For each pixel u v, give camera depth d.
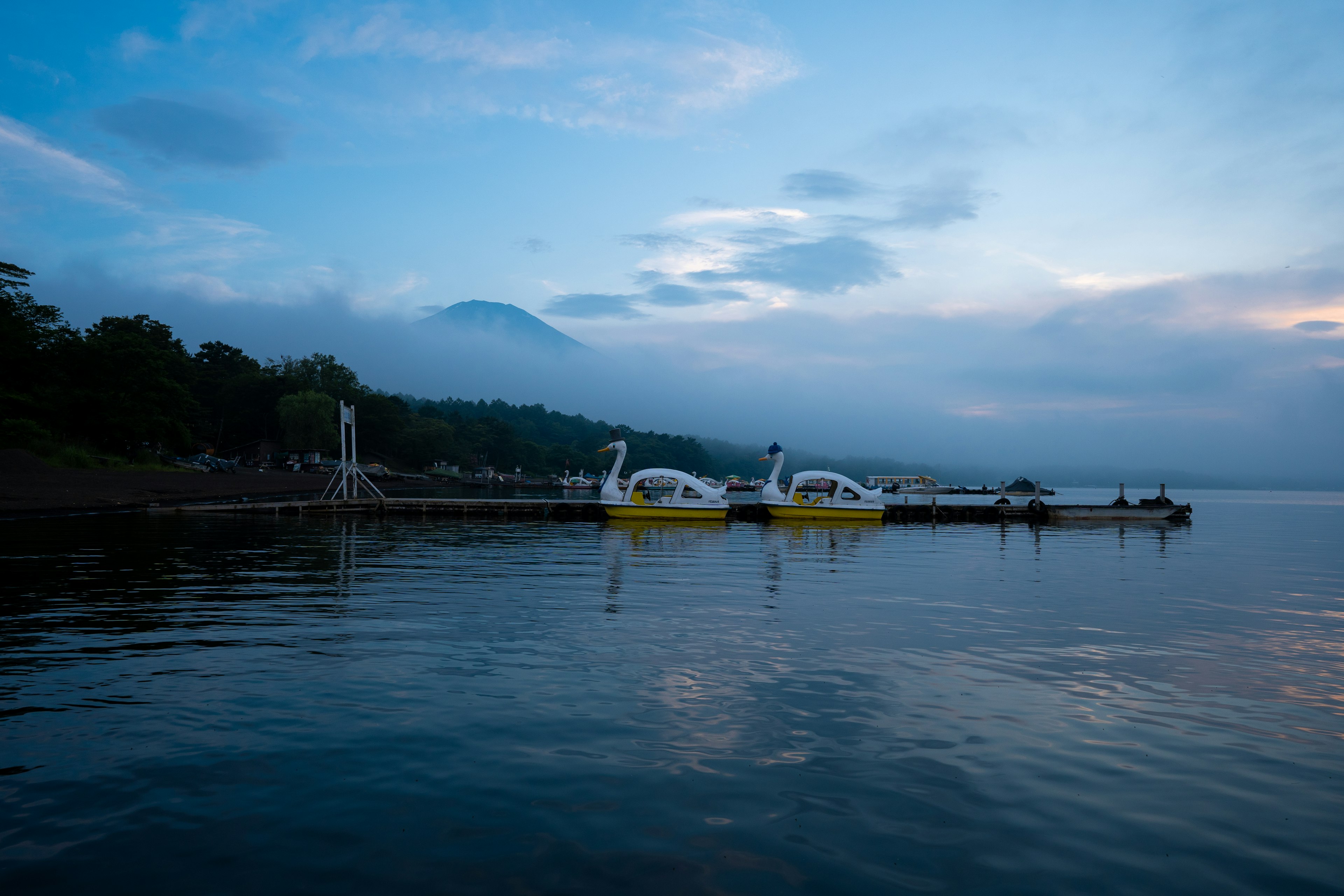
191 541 22.98
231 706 6.89
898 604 13.41
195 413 97.81
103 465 62.59
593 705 7.04
